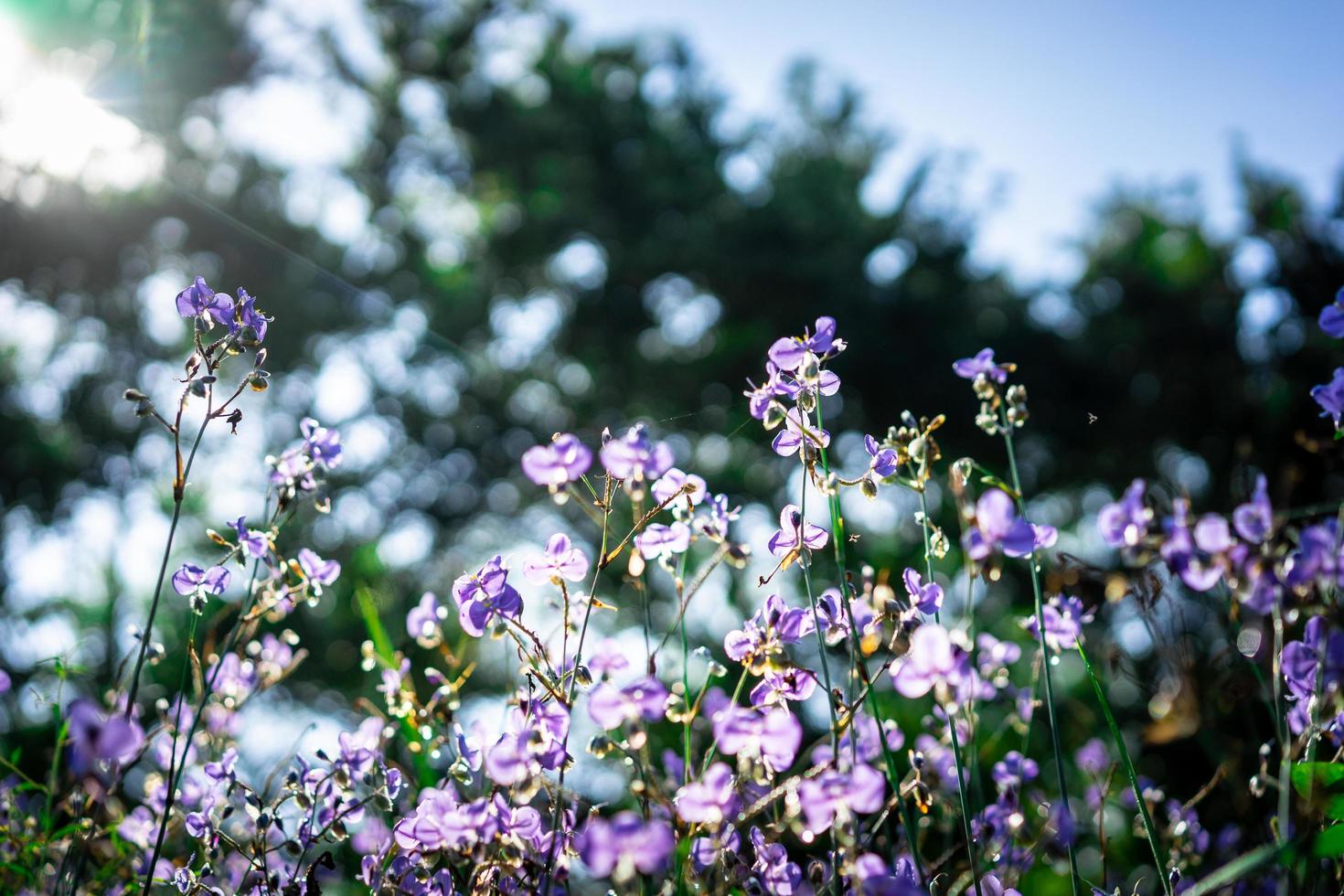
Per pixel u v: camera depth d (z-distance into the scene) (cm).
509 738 171
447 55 1984
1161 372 1845
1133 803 318
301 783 210
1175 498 186
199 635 440
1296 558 166
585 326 2006
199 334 187
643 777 169
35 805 252
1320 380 1276
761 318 1859
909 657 159
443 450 1964
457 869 179
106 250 1499
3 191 1378
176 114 1473
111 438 1537
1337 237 1320
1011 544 160
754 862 184
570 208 1973
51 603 662
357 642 1022
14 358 1455
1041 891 330
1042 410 1911
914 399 1833
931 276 1984
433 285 1981
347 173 2017
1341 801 154
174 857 252
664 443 177
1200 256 1917
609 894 180
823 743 224
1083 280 2119
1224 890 197
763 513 1566
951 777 243
